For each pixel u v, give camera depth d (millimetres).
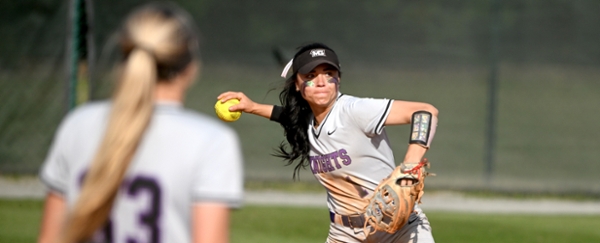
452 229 25906
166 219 6941
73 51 32781
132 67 6730
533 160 35469
